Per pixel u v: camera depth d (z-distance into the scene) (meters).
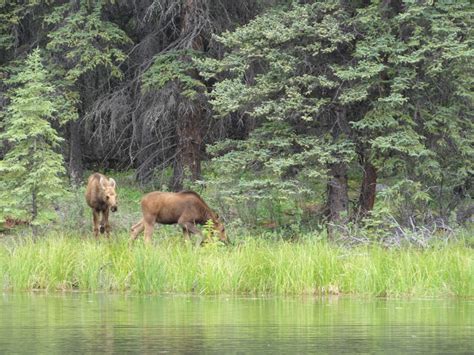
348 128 41.62
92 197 38.88
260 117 44.56
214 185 42.78
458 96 41.25
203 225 38.25
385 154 40.97
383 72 41.12
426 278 29.06
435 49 39.47
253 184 40.34
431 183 42.16
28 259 29.92
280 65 40.19
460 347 17.92
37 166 41.00
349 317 22.55
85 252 30.20
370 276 28.69
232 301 26.34
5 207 40.62
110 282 29.45
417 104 40.81
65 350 17.28
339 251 32.09
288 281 28.69
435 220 40.62
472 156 41.78
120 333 19.50
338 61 42.16
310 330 20.17
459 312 23.89
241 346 17.88
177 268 29.11
